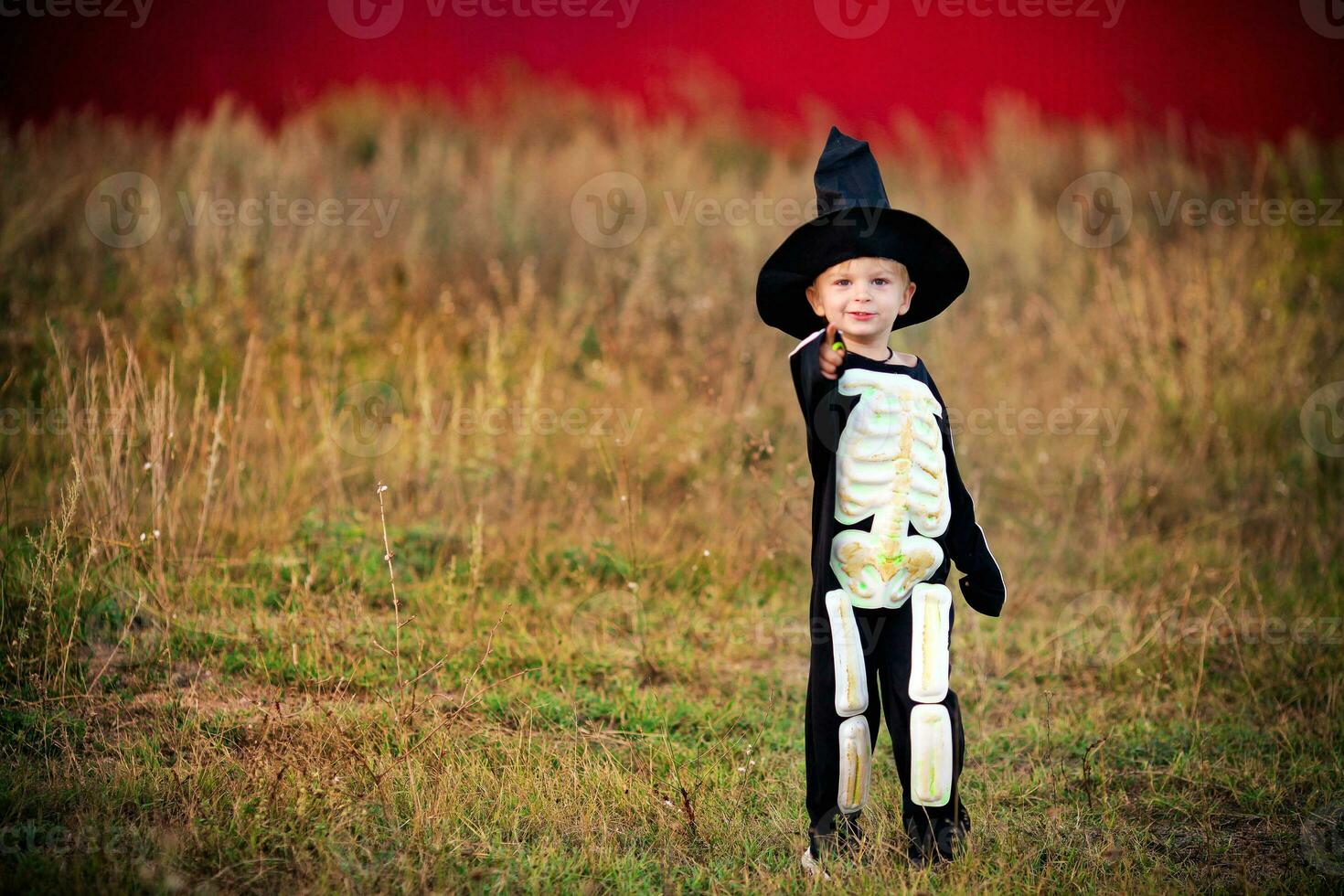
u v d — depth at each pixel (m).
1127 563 12.96
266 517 11.55
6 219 16.70
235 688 8.98
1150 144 22.31
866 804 7.37
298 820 7.00
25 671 8.90
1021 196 20.58
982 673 10.40
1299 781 8.49
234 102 21.66
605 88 23.30
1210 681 10.30
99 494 10.61
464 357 16.14
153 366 14.11
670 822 7.50
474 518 12.45
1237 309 16.38
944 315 18.23
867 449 6.63
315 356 14.91
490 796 7.63
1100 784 8.45
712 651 10.71
